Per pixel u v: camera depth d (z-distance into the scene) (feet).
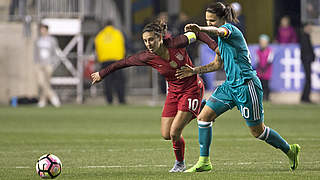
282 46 239.30
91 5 263.49
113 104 250.37
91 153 110.73
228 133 147.95
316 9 254.88
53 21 258.78
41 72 237.66
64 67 251.19
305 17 254.88
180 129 87.61
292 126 164.55
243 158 102.53
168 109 88.69
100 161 100.07
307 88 240.73
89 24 261.24
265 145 121.90
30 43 251.80
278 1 283.18
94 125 169.07
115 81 245.04
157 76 249.34
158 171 88.28
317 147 117.70
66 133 148.66
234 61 83.30
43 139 135.44
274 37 280.92
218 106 85.05
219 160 100.07
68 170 89.40
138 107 234.38
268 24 280.31
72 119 187.11
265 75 238.48
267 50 237.25
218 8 84.02
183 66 86.33
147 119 186.50
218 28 80.64
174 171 88.22
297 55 240.12
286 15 283.18
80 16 261.24
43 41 236.22
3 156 107.24
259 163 96.22
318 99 242.58
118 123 174.70
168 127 88.84
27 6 261.85
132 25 301.22
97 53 234.38
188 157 105.91
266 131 85.87
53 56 237.66
